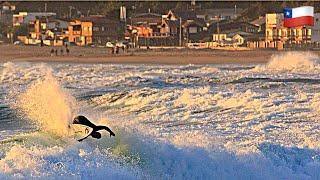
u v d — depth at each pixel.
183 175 36.94
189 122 65.62
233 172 37.84
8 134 55.22
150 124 64.44
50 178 32.56
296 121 63.47
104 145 37.12
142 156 36.81
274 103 77.38
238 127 60.22
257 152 39.53
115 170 34.72
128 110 79.81
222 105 78.19
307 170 39.75
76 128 37.94
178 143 38.53
